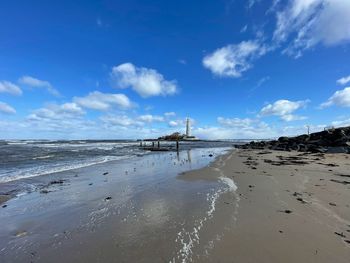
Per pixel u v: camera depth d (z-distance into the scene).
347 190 10.77
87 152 44.44
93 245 5.95
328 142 36.78
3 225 7.48
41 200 10.25
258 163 21.88
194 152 45.44
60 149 51.31
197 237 6.15
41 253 5.66
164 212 8.21
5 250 5.86
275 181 13.00
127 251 5.57
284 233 6.32
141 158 32.44
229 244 5.74
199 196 10.22
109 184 13.45
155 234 6.43
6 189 12.43
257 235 6.21
